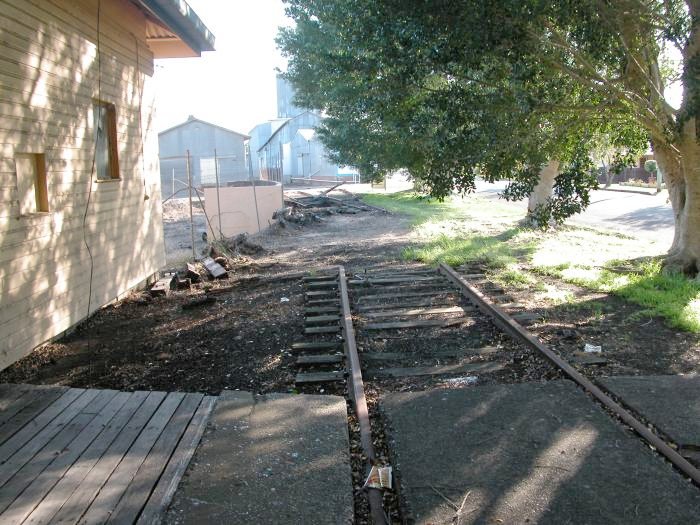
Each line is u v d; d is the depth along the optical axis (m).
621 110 9.71
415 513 3.58
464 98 7.94
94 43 8.52
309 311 8.46
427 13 7.29
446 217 22.28
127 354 6.94
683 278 10.04
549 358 6.11
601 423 4.66
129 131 10.02
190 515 3.57
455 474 4.00
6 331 6.11
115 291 9.28
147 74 11.02
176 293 10.41
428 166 8.69
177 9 8.84
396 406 5.11
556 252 13.13
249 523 3.50
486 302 8.18
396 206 27.48
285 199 28.27
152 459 4.21
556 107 8.66
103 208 8.80
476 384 5.71
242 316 8.55
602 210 25.72
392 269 11.76
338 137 20.12
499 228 18.41
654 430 4.63
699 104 8.16
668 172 11.21
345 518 3.55
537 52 7.72
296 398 5.27
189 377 6.12
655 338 7.04
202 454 4.28
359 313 8.41
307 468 4.08
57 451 4.32
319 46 17.41
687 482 3.84
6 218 6.15
